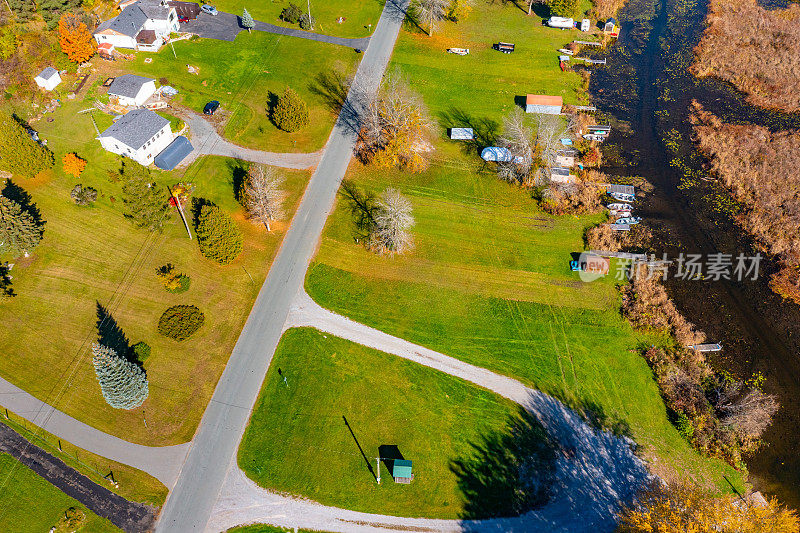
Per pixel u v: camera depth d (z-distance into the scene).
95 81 92.69
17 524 53.38
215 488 56.75
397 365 66.62
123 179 79.00
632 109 103.62
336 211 81.69
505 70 108.25
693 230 84.25
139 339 66.19
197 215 78.62
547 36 117.56
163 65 98.25
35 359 63.94
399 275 75.38
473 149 92.75
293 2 117.56
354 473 58.22
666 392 65.81
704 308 75.12
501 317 71.88
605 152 95.56
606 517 56.50
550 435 61.94
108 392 58.06
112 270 71.75
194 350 66.31
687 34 121.00
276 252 76.50
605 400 65.06
